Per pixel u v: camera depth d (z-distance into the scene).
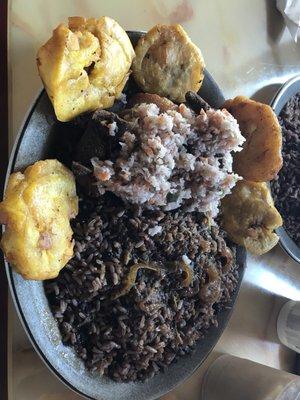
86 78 0.24
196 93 0.30
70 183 0.24
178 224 0.28
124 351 0.27
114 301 0.27
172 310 0.29
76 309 0.26
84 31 0.24
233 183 0.28
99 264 0.26
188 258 0.29
